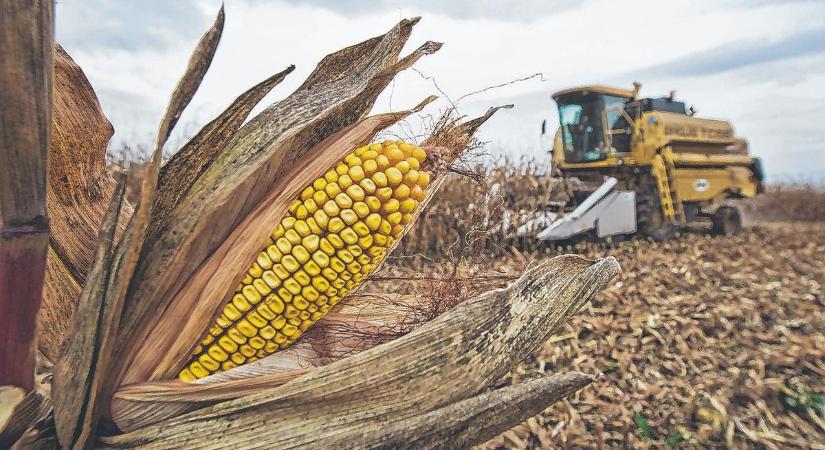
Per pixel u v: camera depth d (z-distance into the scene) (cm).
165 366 156
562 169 1323
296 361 179
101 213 191
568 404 411
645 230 1159
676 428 402
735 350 524
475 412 165
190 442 151
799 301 665
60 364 141
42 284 127
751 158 1492
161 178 155
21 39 111
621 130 1261
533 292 177
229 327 161
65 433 146
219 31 134
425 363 161
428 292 211
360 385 156
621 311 588
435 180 197
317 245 154
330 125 170
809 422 416
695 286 715
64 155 178
